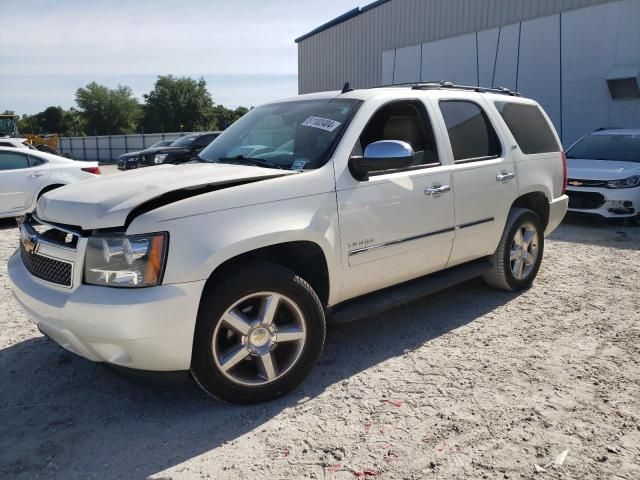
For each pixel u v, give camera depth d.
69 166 9.65
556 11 14.18
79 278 2.68
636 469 2.45
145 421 2.90
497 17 15.71
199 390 3.24
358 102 3.65
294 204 3.05
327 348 3.84
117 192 2.88
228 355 2.90
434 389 3.21
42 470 2.49
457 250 4.17
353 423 2.85
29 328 4.24
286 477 2.42
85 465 2.53
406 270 3.80
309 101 4.02
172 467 2.50
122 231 2.63
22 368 3.54
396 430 2.78
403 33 18.98
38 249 2.95
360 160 3.29
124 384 3.32
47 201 3.09
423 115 3.99
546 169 5.05
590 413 2.92
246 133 4.07
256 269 2.91
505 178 4.48
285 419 2.90
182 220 2.67
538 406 2.99
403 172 3.69
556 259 6.36
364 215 3.39
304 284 3.08
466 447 2.62
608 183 8.34
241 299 2.87
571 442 2.66
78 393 3.21
